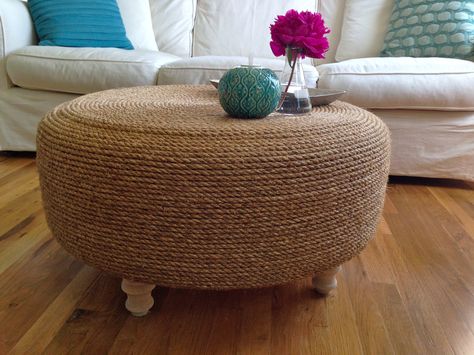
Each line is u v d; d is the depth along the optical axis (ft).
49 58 5.18
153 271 2.23
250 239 2.15
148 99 3.09
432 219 4.28
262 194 2.07
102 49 5.37
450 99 4.70
